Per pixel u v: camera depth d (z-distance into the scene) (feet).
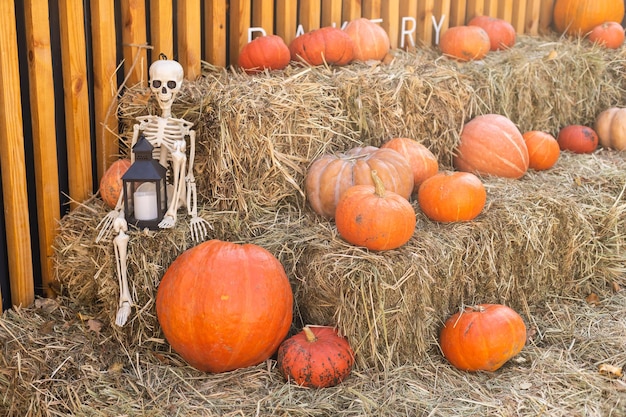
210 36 14.26
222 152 12.00
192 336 10.30
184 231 11.25
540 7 19.61
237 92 12.20
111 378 10.57
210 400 10.08
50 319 11.85
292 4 15.20
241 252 10.56
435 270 11.12
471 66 15.46
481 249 11.86
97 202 12.64
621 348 11.78
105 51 12.68
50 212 12.52
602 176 14.70
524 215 12.50
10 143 11.81
